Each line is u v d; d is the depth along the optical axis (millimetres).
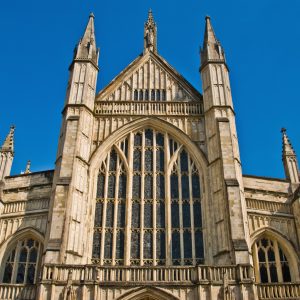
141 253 42594
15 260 44281
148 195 46062
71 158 44688
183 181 46875
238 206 41531
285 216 47344
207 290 36531
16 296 39375
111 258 42375
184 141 48969
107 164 47594
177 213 44938
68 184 42688
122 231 43938
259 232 45688
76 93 50219
